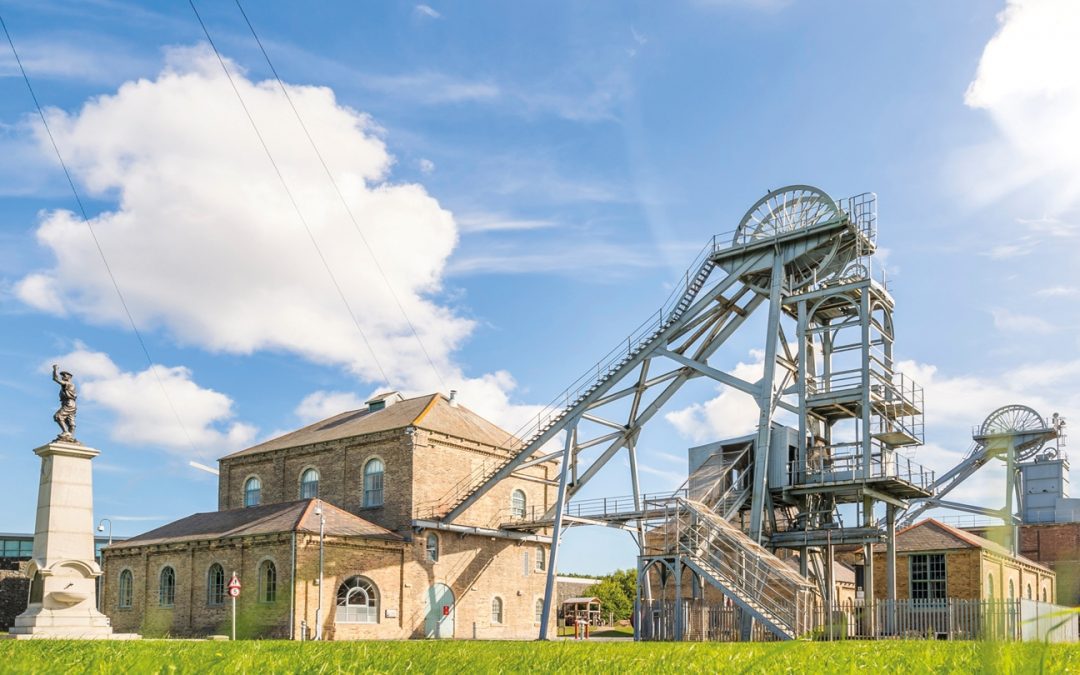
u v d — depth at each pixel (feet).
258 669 18.80
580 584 263.70
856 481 114.42
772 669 18.85
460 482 169.58
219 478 195.21
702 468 132.36
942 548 153.89
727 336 133.69
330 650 27.58
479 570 169.17
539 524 163.12
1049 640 6.26
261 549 143.33
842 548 142.00
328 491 174.19
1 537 234.38
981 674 6.73
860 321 118.52
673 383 134.82
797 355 128.36
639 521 127.24
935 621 99.19
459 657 23.89
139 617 161.07
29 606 99.35
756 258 127.03
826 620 100.01
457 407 188.03
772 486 121.80
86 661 20.54
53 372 102.68
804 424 120.26
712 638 107.04
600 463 141.08
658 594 159.22
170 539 159.63
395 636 149.48
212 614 148.77
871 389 119.55
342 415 201.67
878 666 19.22
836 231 120.67
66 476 101.19
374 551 149.48
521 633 176.35
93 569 100.83
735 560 108.58
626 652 28.25
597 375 137.69
